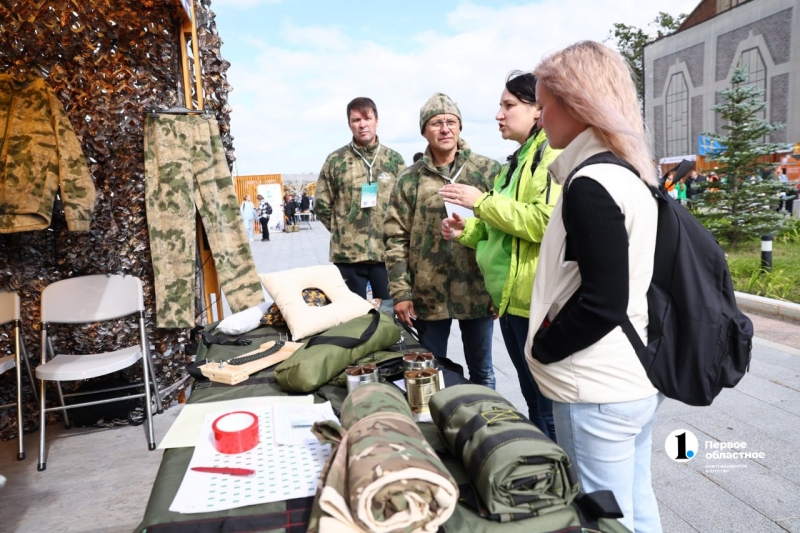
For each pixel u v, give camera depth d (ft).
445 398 4.26
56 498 8.47
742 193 25.95
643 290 3.87
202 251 12.19
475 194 6.77
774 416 9.98
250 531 3.33
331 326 8.02
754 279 20.48
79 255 10.90
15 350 10.05
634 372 3.93
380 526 2.90
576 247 3.77
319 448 4.33
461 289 8.84
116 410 11.07
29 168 9.76
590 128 4.08
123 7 10.34
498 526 3.33
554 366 4.14
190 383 12.23
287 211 75.25
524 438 3.55
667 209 3.95
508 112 7.00
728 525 6.89
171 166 11.11
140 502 8.28
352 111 13.25
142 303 10.59
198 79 11.85
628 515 4.24
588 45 4.15
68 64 10.50
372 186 13.48
